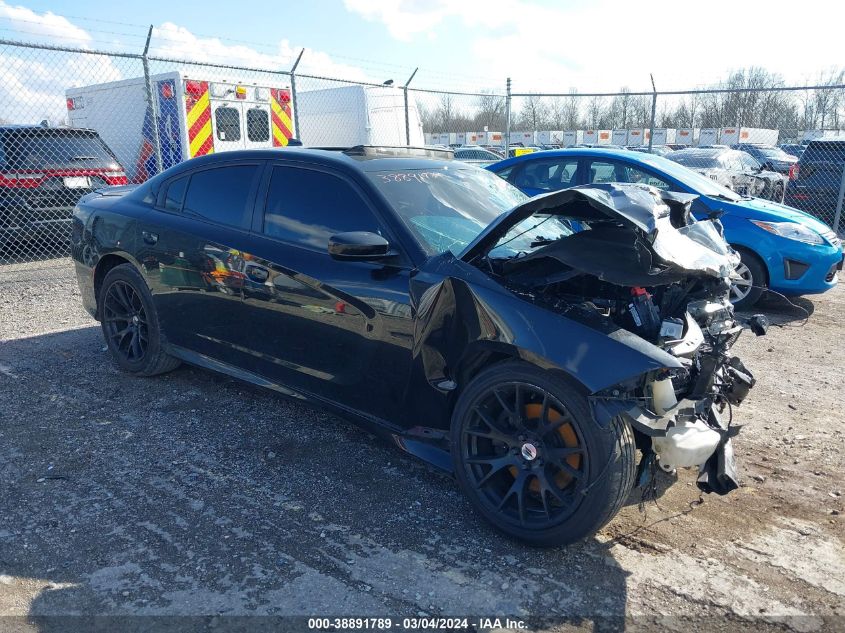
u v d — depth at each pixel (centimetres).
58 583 259
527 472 279
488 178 414
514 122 2556
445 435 315
